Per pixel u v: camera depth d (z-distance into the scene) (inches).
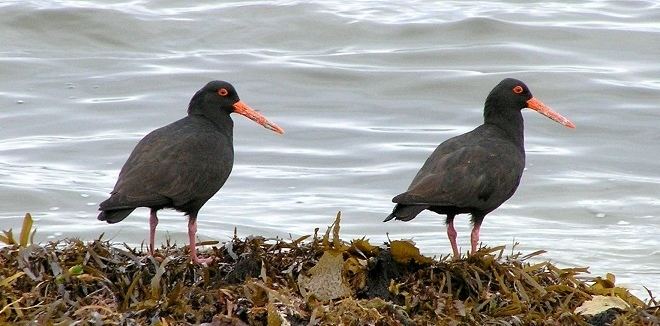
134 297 341.7
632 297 374.0
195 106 438.6
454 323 335.0
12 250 360.8
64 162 685.9
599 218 606.9
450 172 426.9
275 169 681.6
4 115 758.5
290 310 328.2
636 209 618.8
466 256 400.8
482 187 428.8
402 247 364.2
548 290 366.3
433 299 348.2
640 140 731.4
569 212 617.3
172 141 411.5
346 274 359.9
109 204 384.5
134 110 768.9
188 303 335.9
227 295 339.3
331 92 805.9
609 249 549.0
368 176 669.9
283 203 625.6
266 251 376.8
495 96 462.0
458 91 805.2
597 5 978.7
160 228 575.5
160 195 396.2
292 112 776.9
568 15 941.8
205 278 358.0
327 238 372.8
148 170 398.9
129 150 705.6
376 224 593.3
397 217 413.7
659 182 656.4
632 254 540.7
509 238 568.4
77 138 725.3
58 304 326.3
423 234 577.9
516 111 462.6
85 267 351.9
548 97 797.9
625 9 961.5
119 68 837.8
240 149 713.6
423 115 775.7
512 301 353.7
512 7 968.9
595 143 728.3
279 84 815.1
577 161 696.4
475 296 362.6
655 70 832.3
